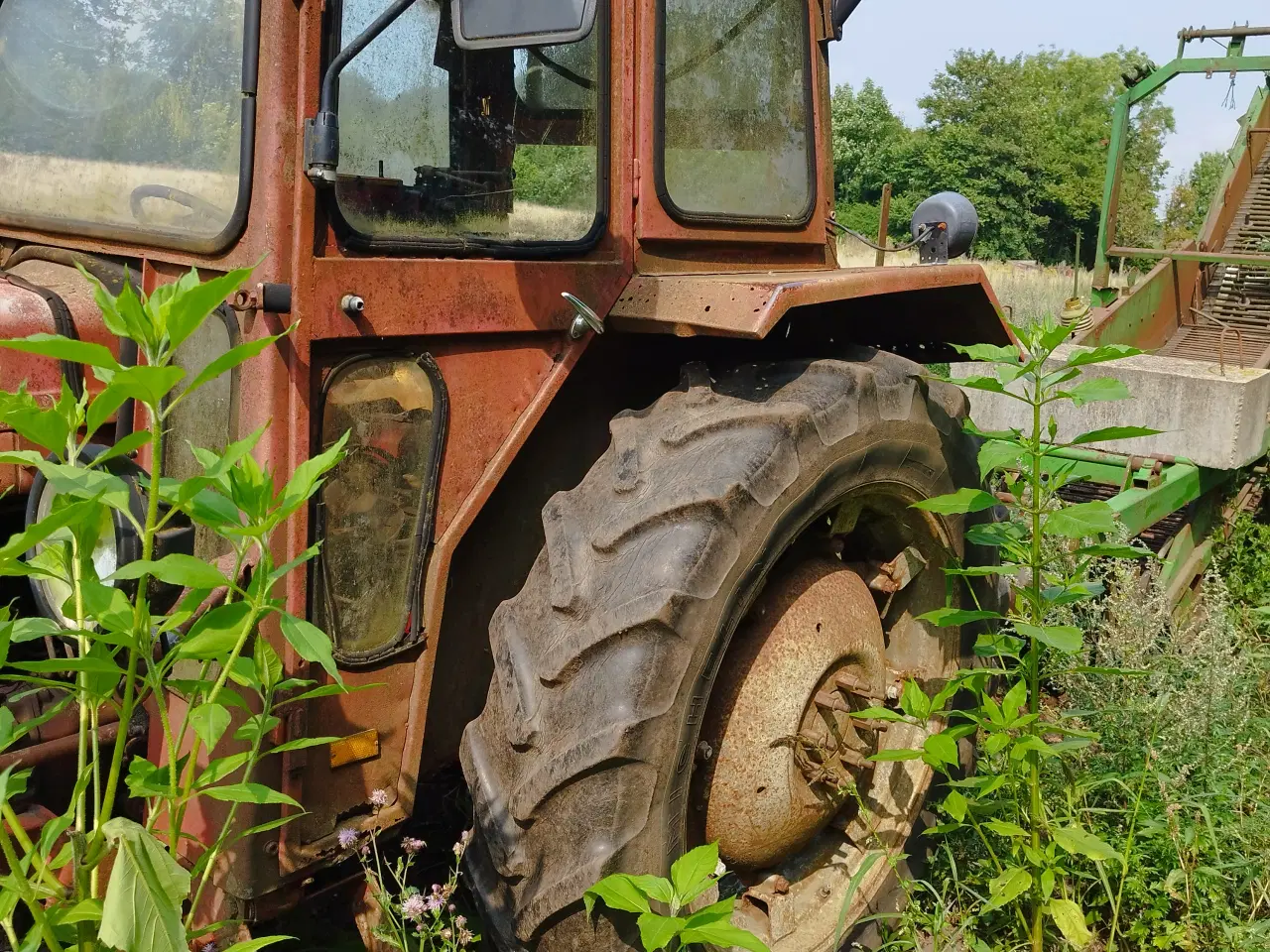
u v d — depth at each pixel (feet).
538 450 8.50
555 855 6.89
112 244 7.57
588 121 7.95
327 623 6.79
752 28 9.27
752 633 8.41
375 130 6.75
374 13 6.71
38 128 8.21
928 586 10.00
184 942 4.34
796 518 7.71
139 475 6.01
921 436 8.94
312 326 6.39
